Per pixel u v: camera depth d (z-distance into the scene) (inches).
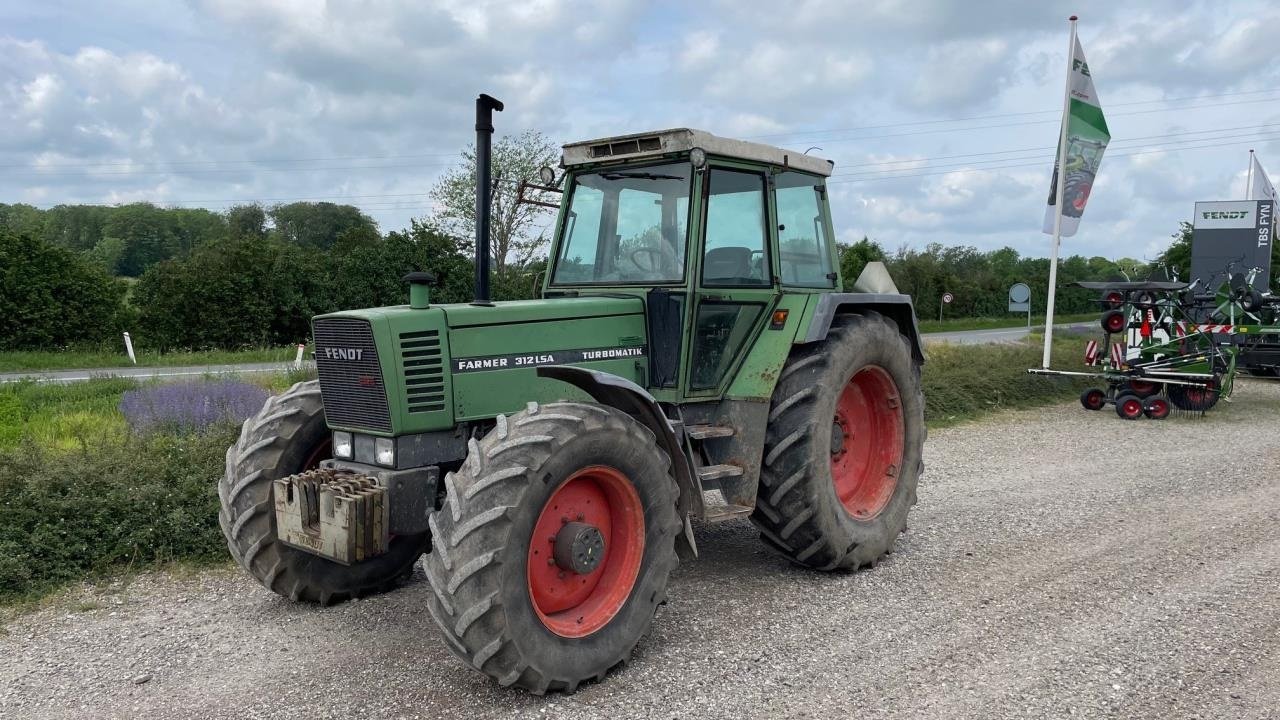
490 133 181.6
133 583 200.4
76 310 1039.0
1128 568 207.9
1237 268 740.0
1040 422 458.9
